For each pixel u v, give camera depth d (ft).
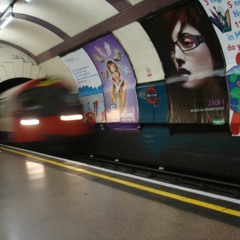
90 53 41.19
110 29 34.47
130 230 11.85
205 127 29.84
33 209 14.70
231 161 26.84
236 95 26.30
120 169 34.99
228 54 26.18
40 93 38.24
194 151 30.63
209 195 15.03
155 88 35.01
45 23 39.58
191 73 30.37
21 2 32.99
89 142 46.96
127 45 35.12
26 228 12.59
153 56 33.40
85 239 11.37
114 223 12.56
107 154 43.91
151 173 30.81
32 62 53.42
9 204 15.61
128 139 40.09
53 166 24.31
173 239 10.92
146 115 36.99
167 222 12.30
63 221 13.06
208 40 27.02
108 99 43.11
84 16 34.50
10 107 41.01
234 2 23.04
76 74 47.11
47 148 37.88
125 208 14.08
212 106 28.86
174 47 30.45
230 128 27.22
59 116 38.58
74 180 19.51
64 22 37.73
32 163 26.35
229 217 12.32
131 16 30.83
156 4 27.84
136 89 37.76
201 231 11.32
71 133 39.17
